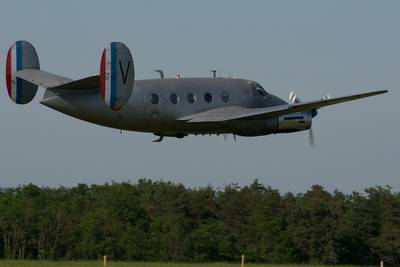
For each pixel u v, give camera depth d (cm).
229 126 10081
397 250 17838
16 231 16712
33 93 10694
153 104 9862
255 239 18262
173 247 16462
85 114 9681
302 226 17788
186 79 10181
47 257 16550
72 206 19038
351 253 17775
